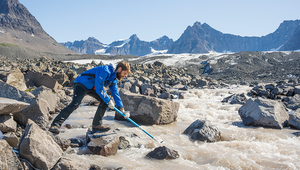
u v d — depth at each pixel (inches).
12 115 165.0
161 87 523.5
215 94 522.6
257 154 157.0
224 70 1943.9
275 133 214.5
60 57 3056.1
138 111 239.9
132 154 152.4
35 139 113.2
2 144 100.7
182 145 176.7
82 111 292.0
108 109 311.9
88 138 158.4
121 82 592.1
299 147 174.7
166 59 2842.0
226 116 292.8
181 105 359.9
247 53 2650.1
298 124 230.8
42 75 437.7
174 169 130.6
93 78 146.8
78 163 118.2
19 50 2844.5
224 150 164.2
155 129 220.4
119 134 173.8
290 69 1360.7
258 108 242.5
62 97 343.3
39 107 173.5
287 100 380.5
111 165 131.0
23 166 107.0
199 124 203.5
